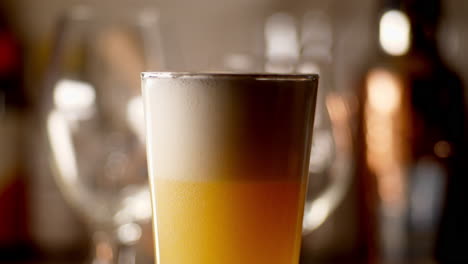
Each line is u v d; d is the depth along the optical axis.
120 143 0.84
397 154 1.00
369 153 1.01
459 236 0.99
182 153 0.48
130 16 0.86
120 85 0.85
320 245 1.04
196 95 0.48
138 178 0.84
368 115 1.01
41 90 0.86
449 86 1.00
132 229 0.84
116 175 0.84
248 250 0.48
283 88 0.48
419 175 0.99
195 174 0.48
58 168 0.84
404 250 1.00
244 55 1.06
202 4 1.21
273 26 1.21
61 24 0.85
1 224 1.10
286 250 0.49
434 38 1.00
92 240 1.07
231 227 0.48
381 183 1.01
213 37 1.21
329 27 1.21
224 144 0.48
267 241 0.48
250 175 0.48
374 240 1.02
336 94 0.85
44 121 0.85
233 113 0.47
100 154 0.84
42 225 1.12
